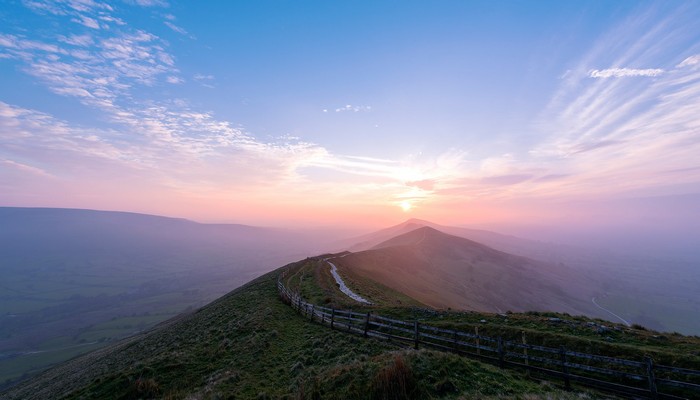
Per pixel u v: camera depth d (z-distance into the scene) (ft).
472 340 60.23
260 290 141.90
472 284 405.39
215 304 151.23
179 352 64.80
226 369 54.95
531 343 55.06
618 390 41.29
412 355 47.85
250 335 73.31
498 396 36.94
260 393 45.65
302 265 230.48
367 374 43.21
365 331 69.10
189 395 45.24
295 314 95.35
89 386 52.37
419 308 81.92
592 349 49.78
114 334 508.53
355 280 173.99
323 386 43.27
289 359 60.18
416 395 37.88
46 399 84.74
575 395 39.42
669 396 38.11
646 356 45.68
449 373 42.60
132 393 47.75
